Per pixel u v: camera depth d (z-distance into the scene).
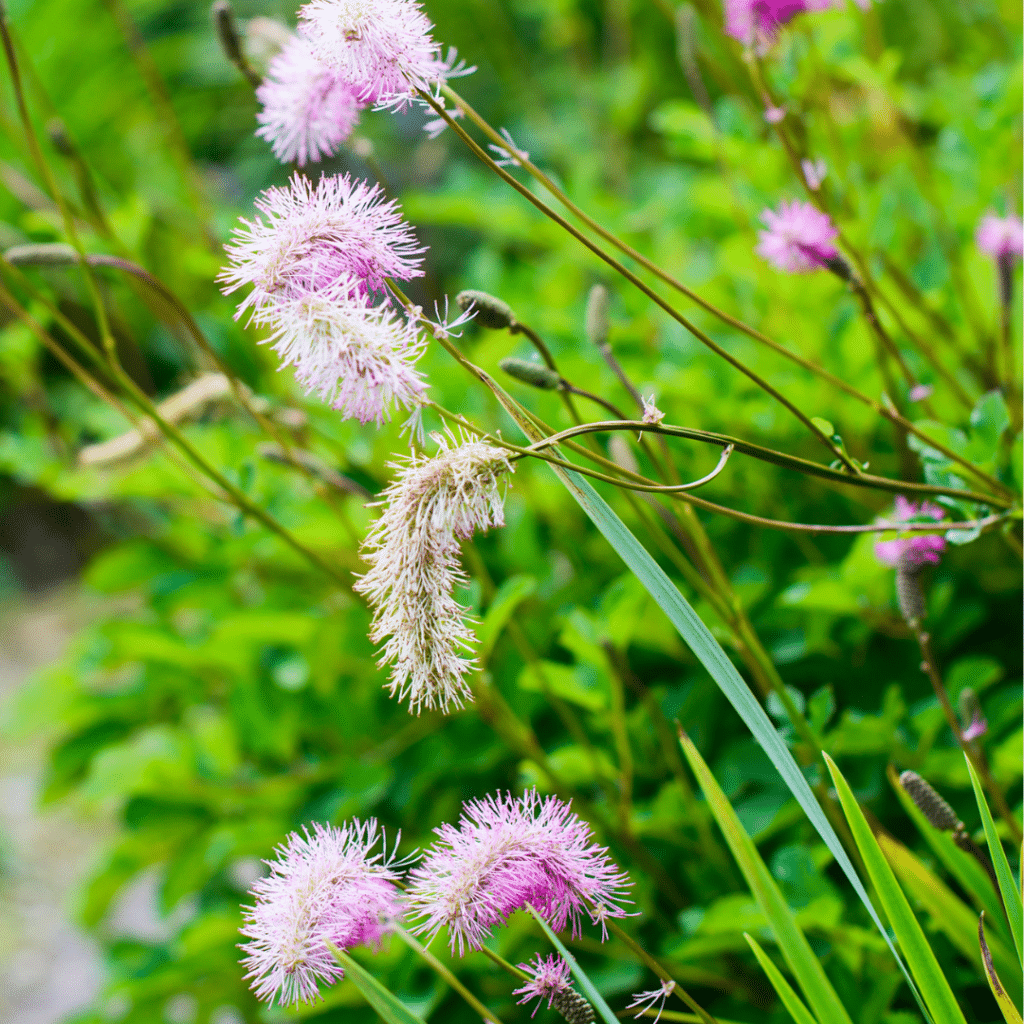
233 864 1.40
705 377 1.01
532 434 0.74
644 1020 0.91
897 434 0.95
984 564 1.00
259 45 0.97
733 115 1.15
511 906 0.72
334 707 1.14
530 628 1.07
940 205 1.07
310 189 0.73
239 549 1.17
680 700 1.00
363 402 0.71
